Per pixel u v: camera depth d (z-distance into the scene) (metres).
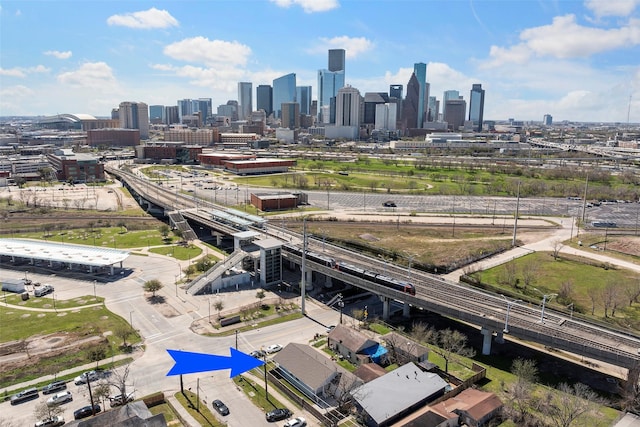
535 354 128.88
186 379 111.94
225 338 132.38
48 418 94.88
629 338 117.50
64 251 197.88
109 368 115.62
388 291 145.00
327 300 165.00
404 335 137.25
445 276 184.75
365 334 136.88
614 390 110.38
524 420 96.44
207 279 170.38
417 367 112.50
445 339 126.50
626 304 158.12
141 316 145.75
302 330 139.38
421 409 98.62
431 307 135.50
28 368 114.75
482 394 102.12
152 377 112.12
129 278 179.38
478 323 126.00
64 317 144.00
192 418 96.25
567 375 117.38
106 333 133.62
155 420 86.19
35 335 131.88
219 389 108.12
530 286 173.88
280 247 175.75
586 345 111.19
